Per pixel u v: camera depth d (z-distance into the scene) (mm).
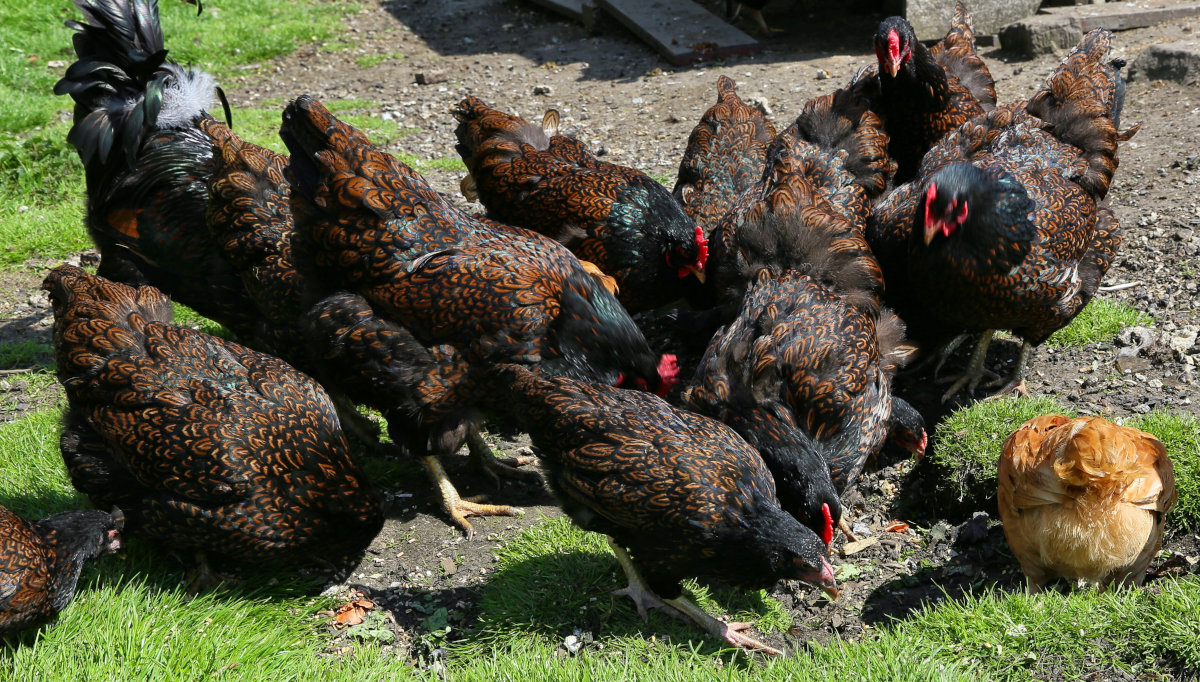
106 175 6074
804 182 5426
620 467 3980
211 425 4305
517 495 5461
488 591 4633
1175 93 9250
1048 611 3900
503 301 4609
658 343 6742
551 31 14359
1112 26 10945
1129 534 3859
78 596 4207
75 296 4742
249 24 14508
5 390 6430
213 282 5680
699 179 6680
